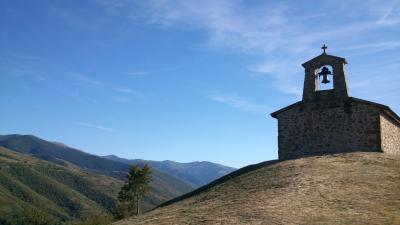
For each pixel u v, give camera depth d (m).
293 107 45.38
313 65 45.09
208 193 32.91
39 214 91.75
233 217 22.27
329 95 43.75
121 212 70.19
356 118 41.94
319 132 43.53
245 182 32.62
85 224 68.69
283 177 31.20
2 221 134.25
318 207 22.89
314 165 34.16
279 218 21.17
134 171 74.94
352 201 23.72
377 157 36.16
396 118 44.16
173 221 23.81
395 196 24.53
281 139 45.66
